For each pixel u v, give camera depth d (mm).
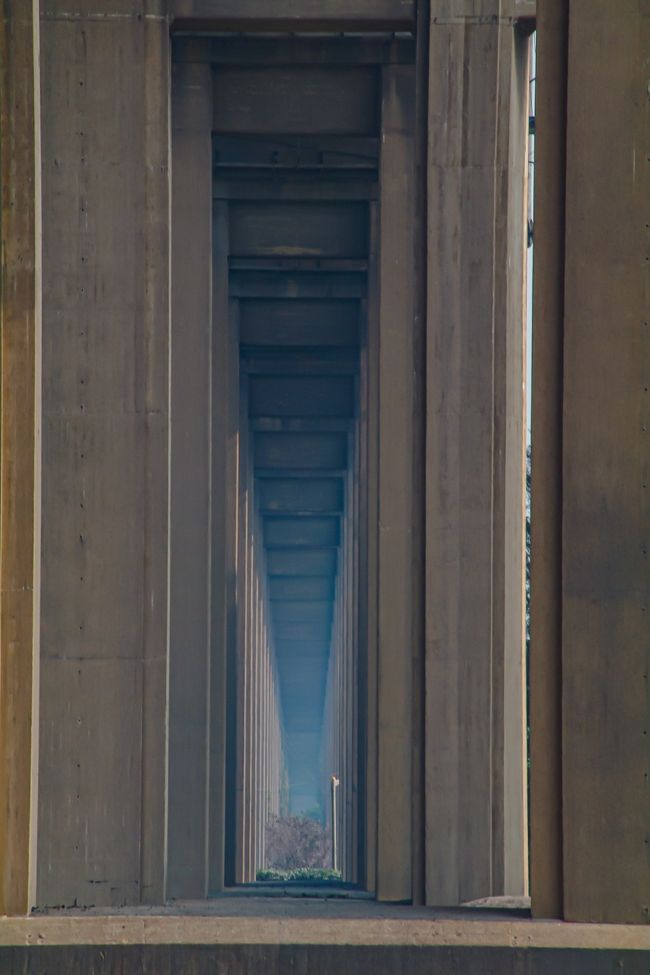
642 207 47906
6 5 50438
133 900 68688
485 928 45688
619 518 47406
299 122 90500
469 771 75312
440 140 77062
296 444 174375
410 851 89625
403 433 91000
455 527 76188
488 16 76875
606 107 48250
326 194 108375
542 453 48344
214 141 100688
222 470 106750
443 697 75625
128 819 69000
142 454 70250
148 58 72375
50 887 68812
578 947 45312
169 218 71938
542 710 47656
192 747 87562
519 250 79812
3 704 48812
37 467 49781
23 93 50219
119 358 70750
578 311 47969
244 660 154000
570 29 48625
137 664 69562
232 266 114125
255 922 45938
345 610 191625
